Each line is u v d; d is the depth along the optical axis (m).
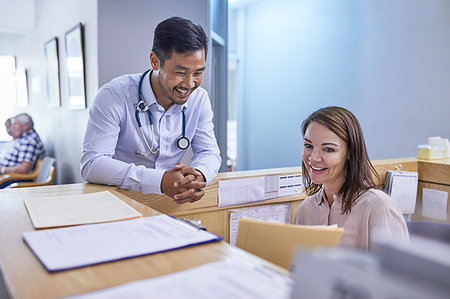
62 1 3.28
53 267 0.48
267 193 1.59
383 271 0.29
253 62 5.04
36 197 0.97
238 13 5.16
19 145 3.98
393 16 3.35
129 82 1.39
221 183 1.46
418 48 3.17
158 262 0.51
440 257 0.27
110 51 2.41
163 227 0.65
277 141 4.75
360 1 3.64
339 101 3.92
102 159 1.24
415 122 3.22
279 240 0.70
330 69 4.00
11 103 5.56
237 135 5.32
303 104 4.36
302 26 4.30
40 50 4.34
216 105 3.36
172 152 1.50
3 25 4.42
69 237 0.60
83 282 0.45
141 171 1.21
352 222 1.13
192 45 1.18
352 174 1.13
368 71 3.61
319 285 0.32
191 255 0.53
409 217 1.94
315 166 1.14
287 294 0.40
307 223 1.28
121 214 0.75
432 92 3.08
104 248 0.55
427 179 1.94
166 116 1.43
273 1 4.67
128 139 1.43
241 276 0.45
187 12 2.53
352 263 0.31
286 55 4.54
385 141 3.48
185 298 0.40
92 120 1.32
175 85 1.23
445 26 2.96
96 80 2.49
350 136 1.11
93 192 1.08
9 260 0.52
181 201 1.21
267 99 4.86
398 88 3.34
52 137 4.09
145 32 2.47
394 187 1.83
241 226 0.75
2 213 0.78
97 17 2.37
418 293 0.26
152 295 0.40
